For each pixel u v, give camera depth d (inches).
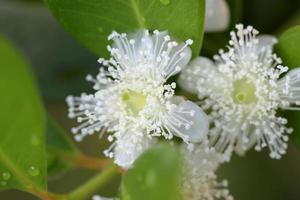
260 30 9.7
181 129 8.1
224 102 8.3
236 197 9.8
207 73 8.3
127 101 8.3
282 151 8.2
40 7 10.0
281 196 9.8
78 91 9.9
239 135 8.3
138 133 8.2
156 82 8.2
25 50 9.9
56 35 10.0
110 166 8.5
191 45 8.0
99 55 8.3
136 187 7.1
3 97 6.9
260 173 9.9
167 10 8.0
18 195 10.3
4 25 10.0
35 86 6.9
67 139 8.9
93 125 8.3
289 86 8.1
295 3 9.7
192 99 8.4
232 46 8.4
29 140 7.6
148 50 8.2
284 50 8.2
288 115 8.3
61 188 10.3
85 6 8.1
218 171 9.9
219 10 8.6
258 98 8.3
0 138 7.5
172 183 6.7
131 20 8.1
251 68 8.3
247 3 9.6
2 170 8.0
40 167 8.0
